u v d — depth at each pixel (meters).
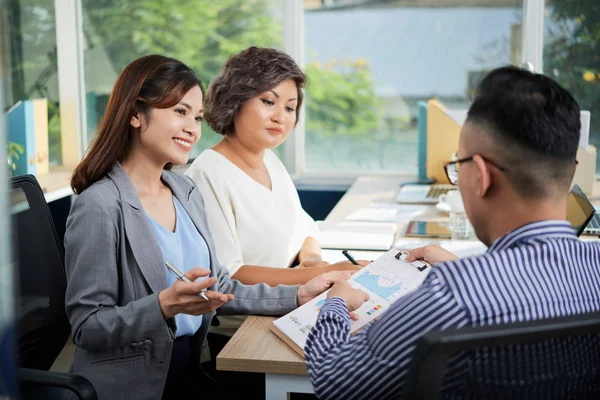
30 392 1.57
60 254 1.80
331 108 3.89
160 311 1.48
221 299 1.46
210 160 2.07
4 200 0.82
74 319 1.54
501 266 1.00
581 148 3.01
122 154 1.63
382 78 3.81
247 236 2.05
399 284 1.60
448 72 3.76
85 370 1.55
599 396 1.07
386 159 3.90
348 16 3.78
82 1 3.85
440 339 0.88
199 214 1.79
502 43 3.68
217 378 1.84
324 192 3.78
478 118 1.03
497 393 0.98
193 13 3.83
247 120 2.06
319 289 1.69
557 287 1.01
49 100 3.89
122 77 1.63
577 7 3.57
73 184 1.62
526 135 0.99
